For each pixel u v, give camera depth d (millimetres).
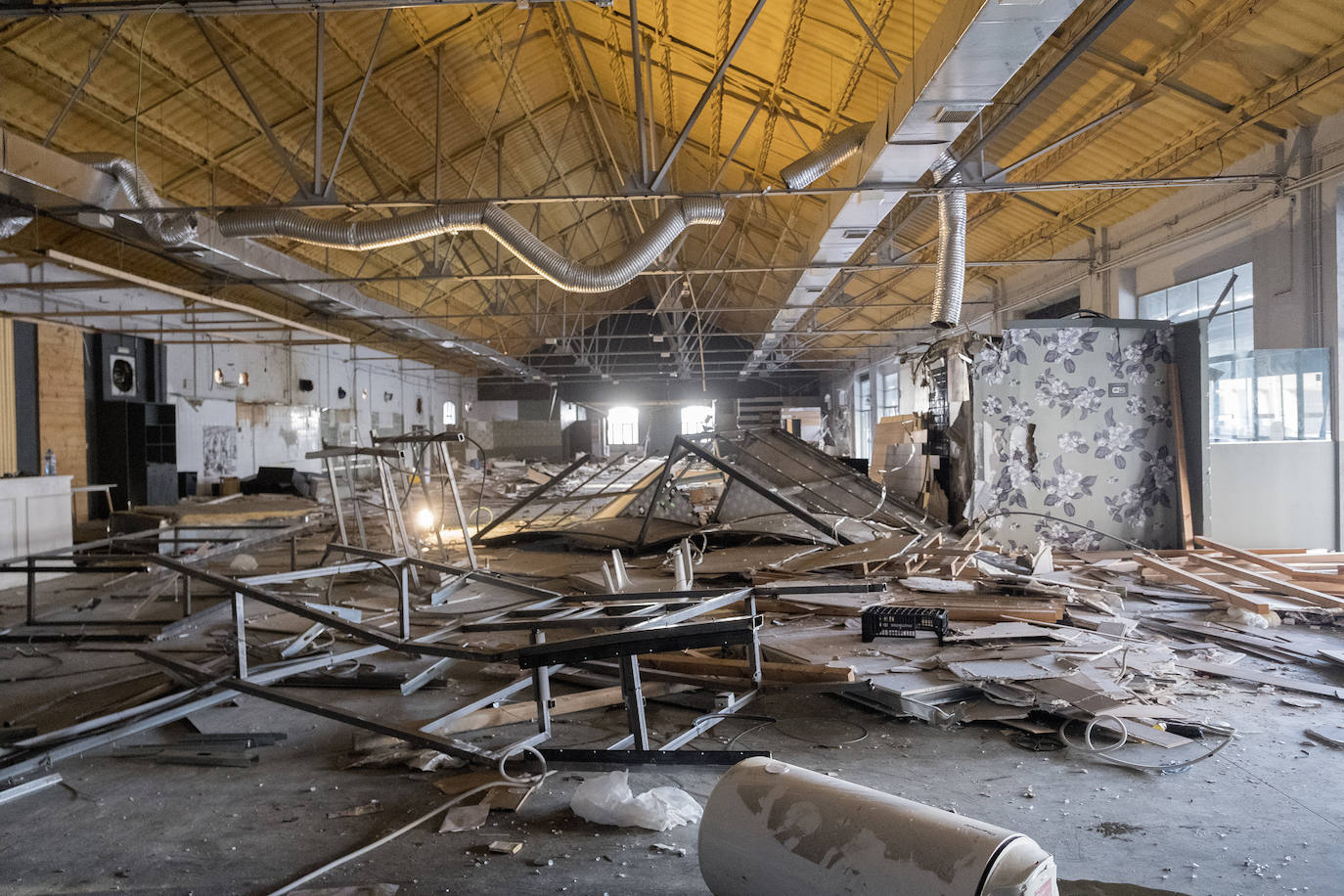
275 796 3500
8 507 8922
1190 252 12242
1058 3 5898
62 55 9992
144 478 15484
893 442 14766
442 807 3326
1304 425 9672
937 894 2059
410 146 15977
